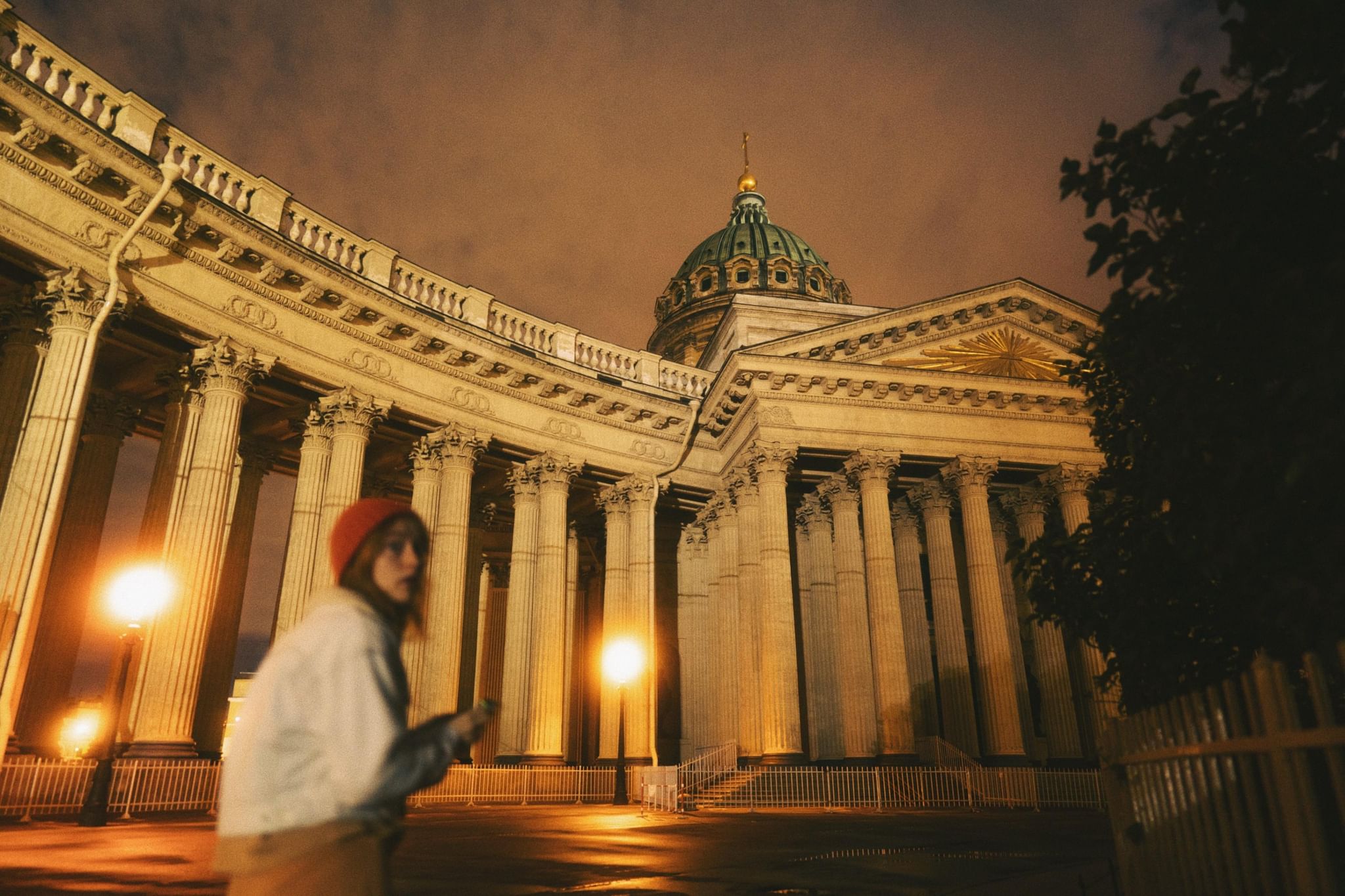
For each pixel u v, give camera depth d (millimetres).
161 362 21141
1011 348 30109
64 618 21031
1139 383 4961
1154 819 4691
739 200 59844
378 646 2027
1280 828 3084
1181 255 4691
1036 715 31281
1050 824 16547
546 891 7418
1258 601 4906
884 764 24688
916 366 29172
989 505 32375
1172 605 5941
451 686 22938
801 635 30078
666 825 15625
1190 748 3957
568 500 31516
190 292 20016
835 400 27859
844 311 33094
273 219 22281
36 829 12719
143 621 14234
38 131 17281
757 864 9695
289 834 1870
